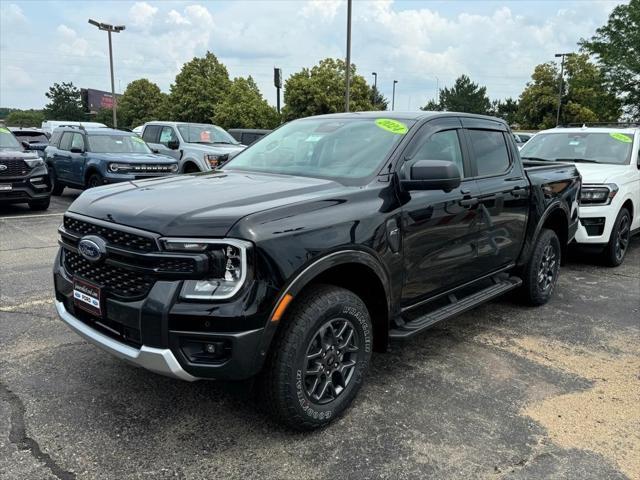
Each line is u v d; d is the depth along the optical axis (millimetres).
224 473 2680
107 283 2908
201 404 3316
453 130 4230
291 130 4520
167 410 3234
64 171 12930
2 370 3691
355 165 3652
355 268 3201
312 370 2973
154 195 3137
